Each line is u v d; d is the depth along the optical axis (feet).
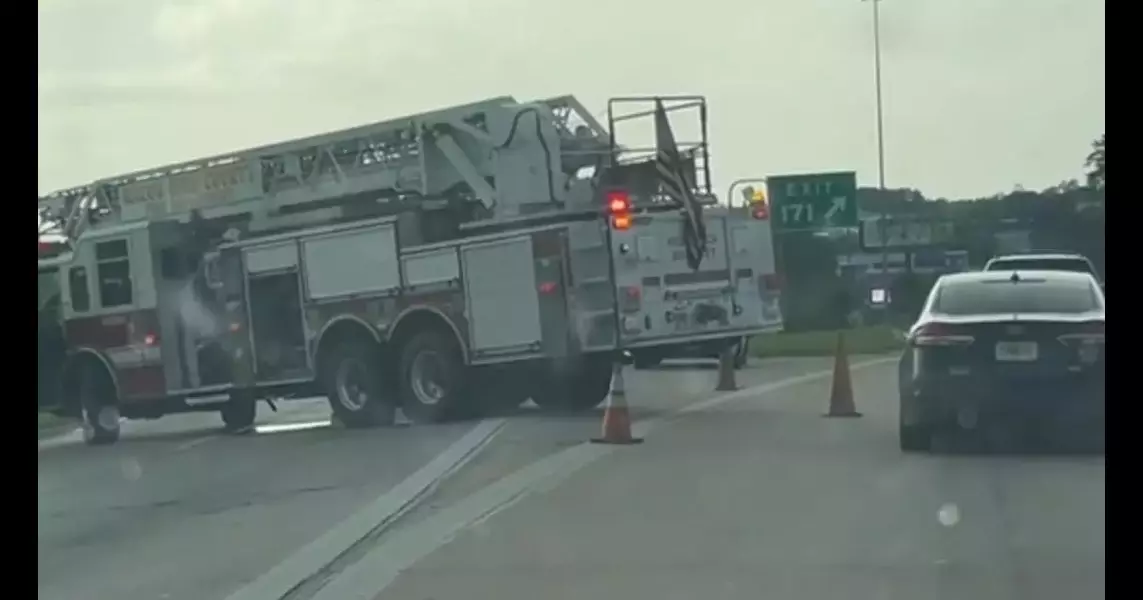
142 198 68.64
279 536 35.19
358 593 27.89
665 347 64.13
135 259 67.72
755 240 65.00
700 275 62.85
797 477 40.40
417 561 30.73
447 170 62.23
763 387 76.13
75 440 72.90
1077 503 35.22
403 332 62.34
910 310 141.18
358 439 57.82
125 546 35.09
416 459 49.29
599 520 34.71
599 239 60.34
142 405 68.08
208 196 66.90
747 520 33.94
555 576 28.58
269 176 65.62
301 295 64.44
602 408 65.72
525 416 62.75
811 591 26.68
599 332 60.23
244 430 69.56
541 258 60.44
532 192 61.26
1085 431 44.42
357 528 35.50
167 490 45.83
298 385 64.59
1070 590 26.35
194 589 29.27
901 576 27.68
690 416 59.16
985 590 26.45
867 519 33.65
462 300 61.26
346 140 63.98
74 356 69.41
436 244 61.72
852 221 128.36
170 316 67.10
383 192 63.16
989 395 42.93
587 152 62.03
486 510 36.94
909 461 43.01
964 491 37.22
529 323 60.39
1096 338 42.70
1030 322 42.96
